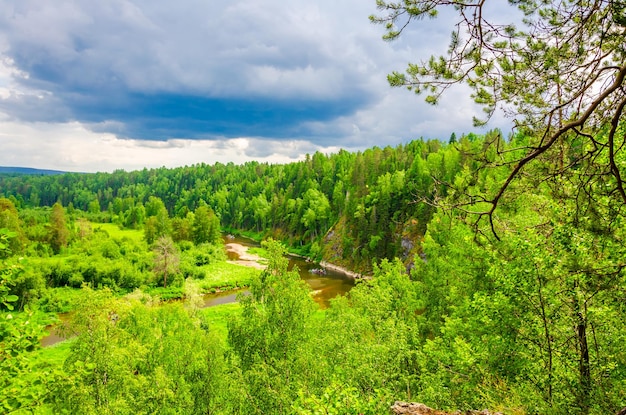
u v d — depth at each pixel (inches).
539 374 410.0
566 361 390.6
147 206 5531.5
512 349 428.1
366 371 588.4
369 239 3051.2
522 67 225.5
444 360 662.5
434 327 1025.5
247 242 4753.9
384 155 4544.8
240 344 780.0
